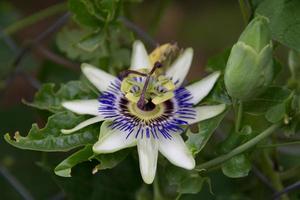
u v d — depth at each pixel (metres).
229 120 0.67
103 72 0.58
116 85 0.57
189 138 0.55
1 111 0.75
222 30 1.09
